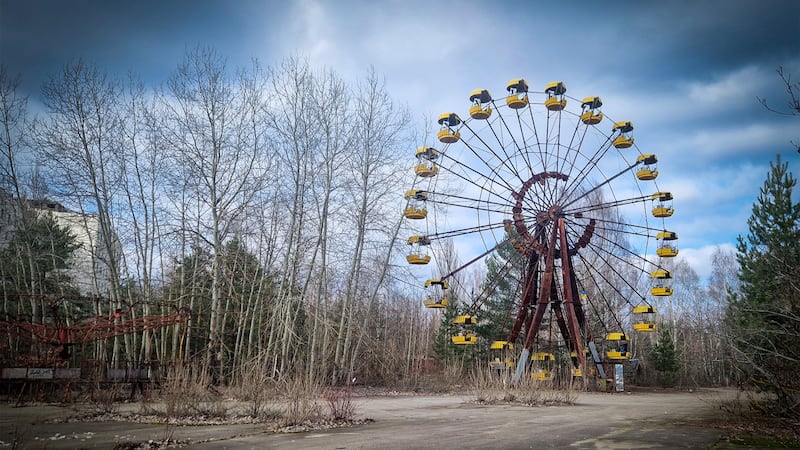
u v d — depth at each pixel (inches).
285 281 1208.2
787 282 516.1
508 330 1990.7
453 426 557.3
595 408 852.0
